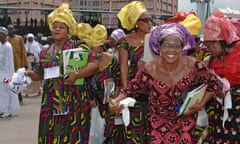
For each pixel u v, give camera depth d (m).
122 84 4.57
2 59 9.09
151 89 3.65
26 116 9.42
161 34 3.54
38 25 23.27
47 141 4.49
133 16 4.59
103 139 5.56
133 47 4.59
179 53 3.52
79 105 4.48
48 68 4.45
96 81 4.76
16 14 23.47
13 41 10.77
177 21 5.00
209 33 3.95
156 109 3.69
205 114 4.04
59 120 4.44
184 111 3.56
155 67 3.63
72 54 4.35
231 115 3.96
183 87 3.58
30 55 14.00
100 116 5.31
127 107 3.85
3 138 7.29
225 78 3.96
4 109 9.28
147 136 4.44
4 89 9.20
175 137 3.67
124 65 4.61
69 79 4.37
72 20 4.51
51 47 4.59
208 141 4.15
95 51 4.72
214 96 3.90
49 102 4.47
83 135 4.54
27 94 12.74
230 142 3.96
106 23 20.48
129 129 4.50
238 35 4.02
